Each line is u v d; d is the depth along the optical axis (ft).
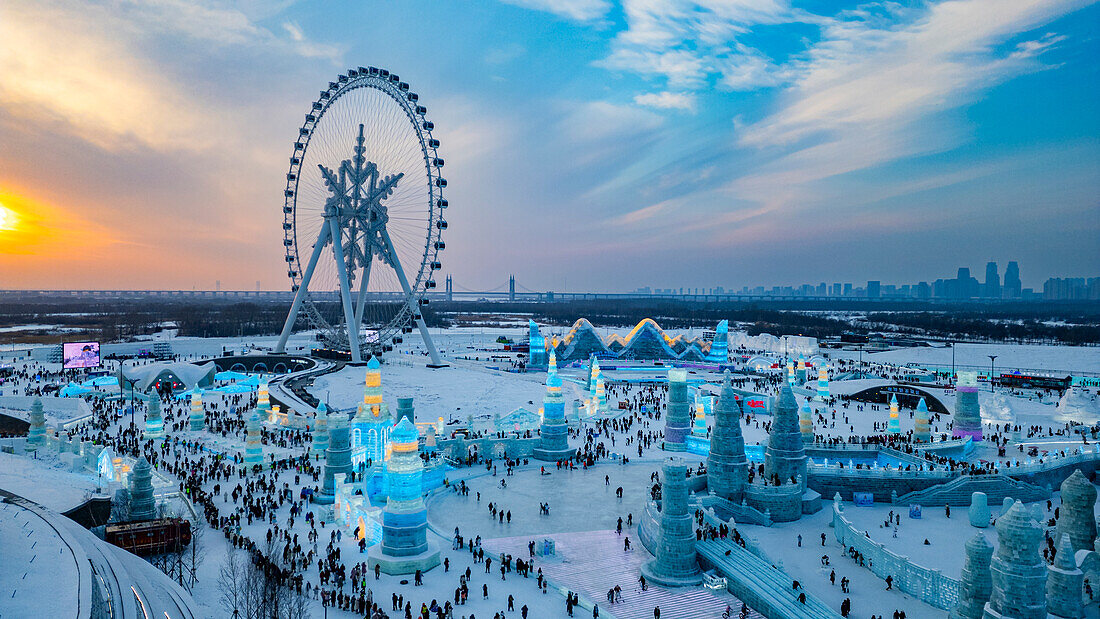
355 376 476.95
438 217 534.78
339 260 546.26
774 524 189.47
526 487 225.15
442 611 129.59
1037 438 285.43
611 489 222.48
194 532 157.48
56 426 294.25
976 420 281.33
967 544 125.80
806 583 148.15
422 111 511.81
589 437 296.30
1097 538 131.23
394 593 140.46
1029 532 109.19
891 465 243.60
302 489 211.00
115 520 168.55
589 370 499.10
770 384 451.94
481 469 248.11
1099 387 405.39
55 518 123.95
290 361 550.36
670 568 151.84
